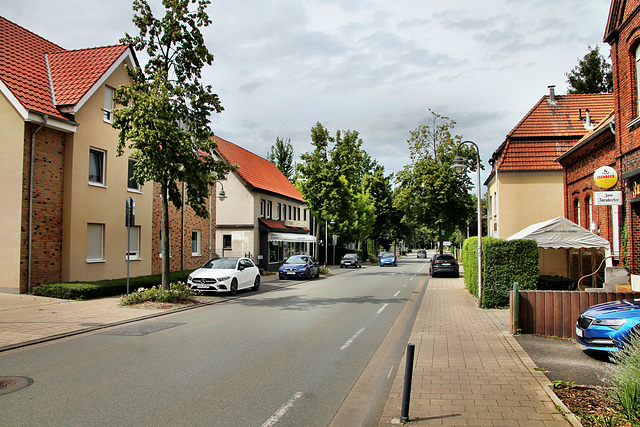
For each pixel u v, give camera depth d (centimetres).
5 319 1098
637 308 751
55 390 577
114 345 848
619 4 1316
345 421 490
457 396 564
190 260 2514
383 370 698
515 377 646
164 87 1386
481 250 1423
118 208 1902
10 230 1481
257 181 3591
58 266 1623
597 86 3506
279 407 529
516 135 2378
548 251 1917
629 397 465
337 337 946
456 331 1013
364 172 6906
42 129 1558
